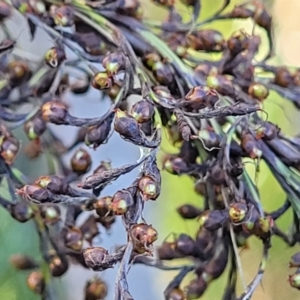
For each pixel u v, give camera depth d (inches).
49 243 9.2
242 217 8.3
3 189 9.7
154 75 8.8
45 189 8.2
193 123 8.8
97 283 9.4
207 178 8.9
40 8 8.9
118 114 7.6
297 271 8.6
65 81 9.4
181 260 9.4
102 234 10.4
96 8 9.0
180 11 10.0
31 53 9.8
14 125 8.7
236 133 8.8
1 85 9.3
